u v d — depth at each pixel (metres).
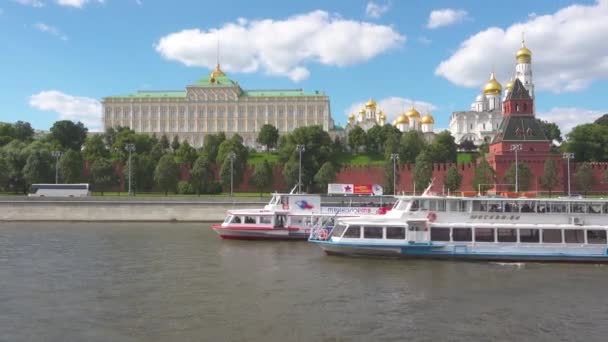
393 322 27.20
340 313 28.72
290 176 125.50
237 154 141.12
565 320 27.98
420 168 114.31
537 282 36.78
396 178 120.69
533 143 110.62
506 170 109.62
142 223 82.81
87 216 85.69
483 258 44.00
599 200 44.41
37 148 122.00
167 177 115.69
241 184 129.50
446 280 37.25
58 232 67.50
